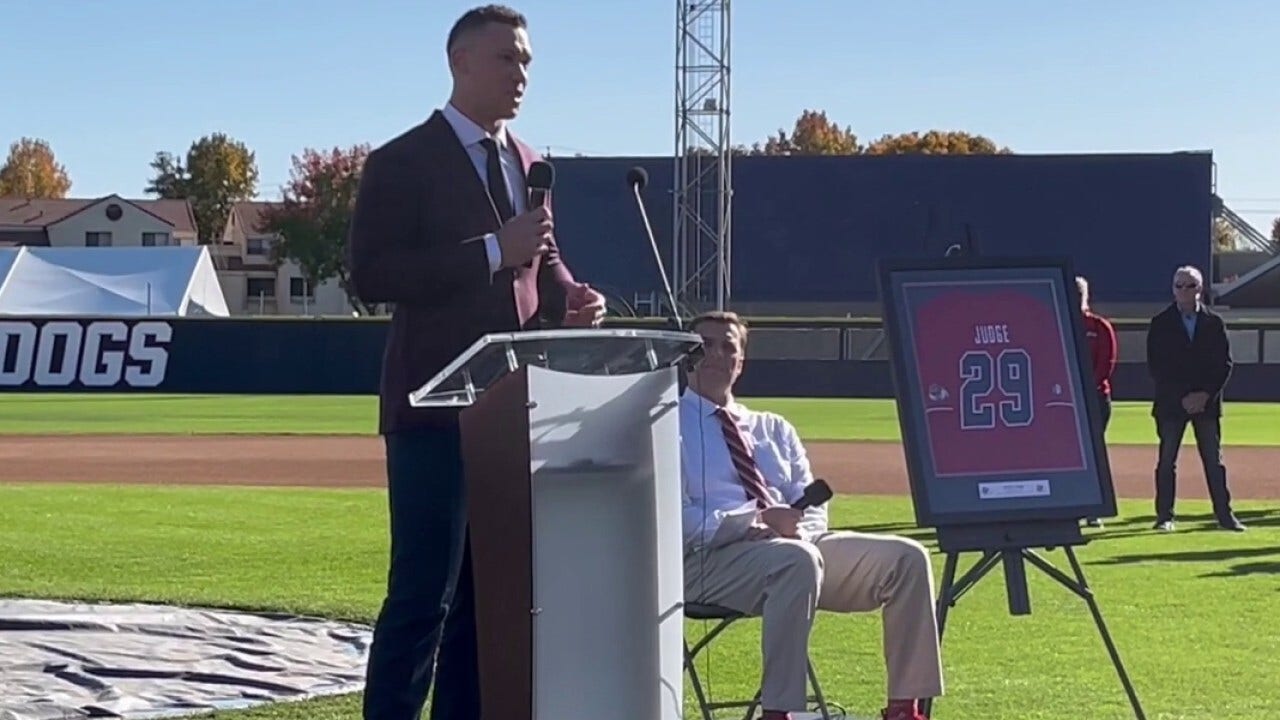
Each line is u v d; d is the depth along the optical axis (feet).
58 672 22.94
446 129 17.10
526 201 17.71
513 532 14.40
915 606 18.72
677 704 15.33
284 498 50.78
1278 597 31.78
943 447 18.61
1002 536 18.53
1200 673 24.53
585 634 14.67
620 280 174.60
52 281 147.54
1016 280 19.13
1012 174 185.57
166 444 75.00
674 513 15.29
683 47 129.39
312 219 248.11
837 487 56.59
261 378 125.39
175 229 266.77
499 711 14.66
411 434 16.63
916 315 18.90
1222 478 44.21
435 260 16.29
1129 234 183.73
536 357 14.97
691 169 142.72
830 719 20.54
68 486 54.65
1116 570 35.50
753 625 28.40
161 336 126.21
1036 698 22.76
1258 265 215.10
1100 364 43.62
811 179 186.50
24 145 363.76
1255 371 123.03
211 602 29.45
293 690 22.33
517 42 17.11
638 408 14.97
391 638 16.74
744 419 20.22
